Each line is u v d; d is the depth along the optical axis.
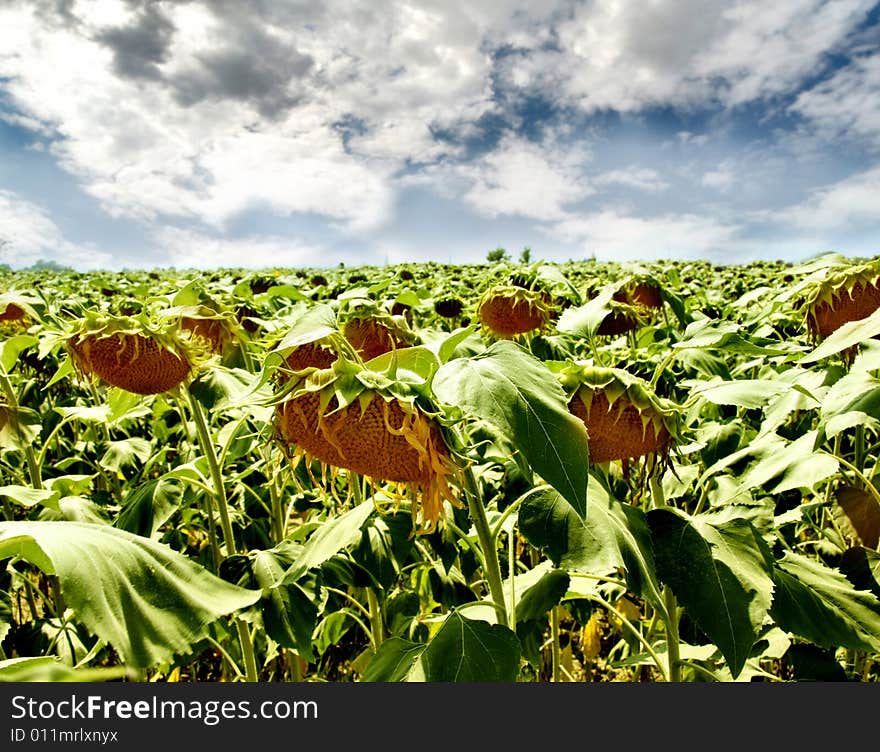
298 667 0.99
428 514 0.54
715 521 0.65
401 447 0.51
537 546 0.57
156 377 0.85
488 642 0.59
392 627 1.00
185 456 1.40
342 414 0.51
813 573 0.71
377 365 0.58
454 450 0.53
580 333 0.87
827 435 0.70
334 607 1.03
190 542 1.45
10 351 1.02
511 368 0.46
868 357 0.68
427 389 0.51
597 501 0.60
